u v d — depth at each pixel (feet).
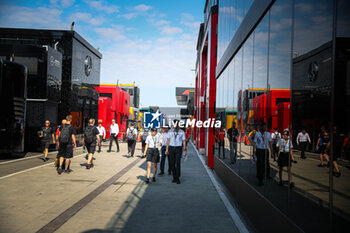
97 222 14.52
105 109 71.56
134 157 45.57
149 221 14.92
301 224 8.65
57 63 50.60
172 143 26.17
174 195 20.97
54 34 52.16
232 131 22.12
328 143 7.06
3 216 15.07
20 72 40.45
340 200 6.49
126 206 17.65
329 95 7.01
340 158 6.51
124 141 90.27
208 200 19.67
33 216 15.17
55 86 50.01
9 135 38.75
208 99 39.68
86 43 59.26
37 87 46.83
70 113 52.44
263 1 13.46
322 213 7.34
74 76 53.88
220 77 32.48
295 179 9.20
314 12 7.95
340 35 6.55
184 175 30.42
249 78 16.93
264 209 12.71
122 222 14.64
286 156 10.10
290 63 9.87
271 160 11.91
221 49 31.35
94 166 34.68
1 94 38.22
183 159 45.11
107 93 78.54
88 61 61.16
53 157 41.73
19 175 27.09
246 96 17.57
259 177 13.83
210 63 39.91
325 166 7.23
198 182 26.43
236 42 21.27
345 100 6.28
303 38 8.73
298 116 9.02
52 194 20.07
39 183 23.68
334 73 6.79
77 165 35.19
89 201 18.51
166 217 15.67
